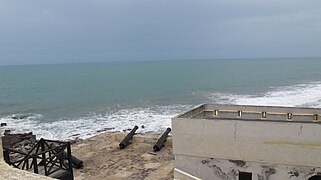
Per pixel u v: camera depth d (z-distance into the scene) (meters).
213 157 14.30
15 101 67.44
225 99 61.09
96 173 16.84
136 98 67.81
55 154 12.78
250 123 13.63
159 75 133.12
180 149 14.75
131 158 19.05
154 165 17.77
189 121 14.45
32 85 100.00
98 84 99.81
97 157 19.38
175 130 14.72
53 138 34.53
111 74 146.88
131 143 22.09
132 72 159.62
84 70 190.75
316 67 161.50
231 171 14.16
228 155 14.07
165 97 67.69
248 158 13.83
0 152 8.02
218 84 90.00
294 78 102.31
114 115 48.06
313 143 12.96
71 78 126.31
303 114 16.03
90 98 69.69
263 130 13.49
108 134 24.61
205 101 59.97
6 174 6.41
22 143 30.77
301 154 13.15
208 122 14.19
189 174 14.59
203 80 103.56
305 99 55.62
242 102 55.62
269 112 16.55
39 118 48.19
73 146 21.02
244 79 103.25
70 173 13.13
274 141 13.41
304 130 13.01
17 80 120.88
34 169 12.08
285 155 13.34
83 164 18.19
